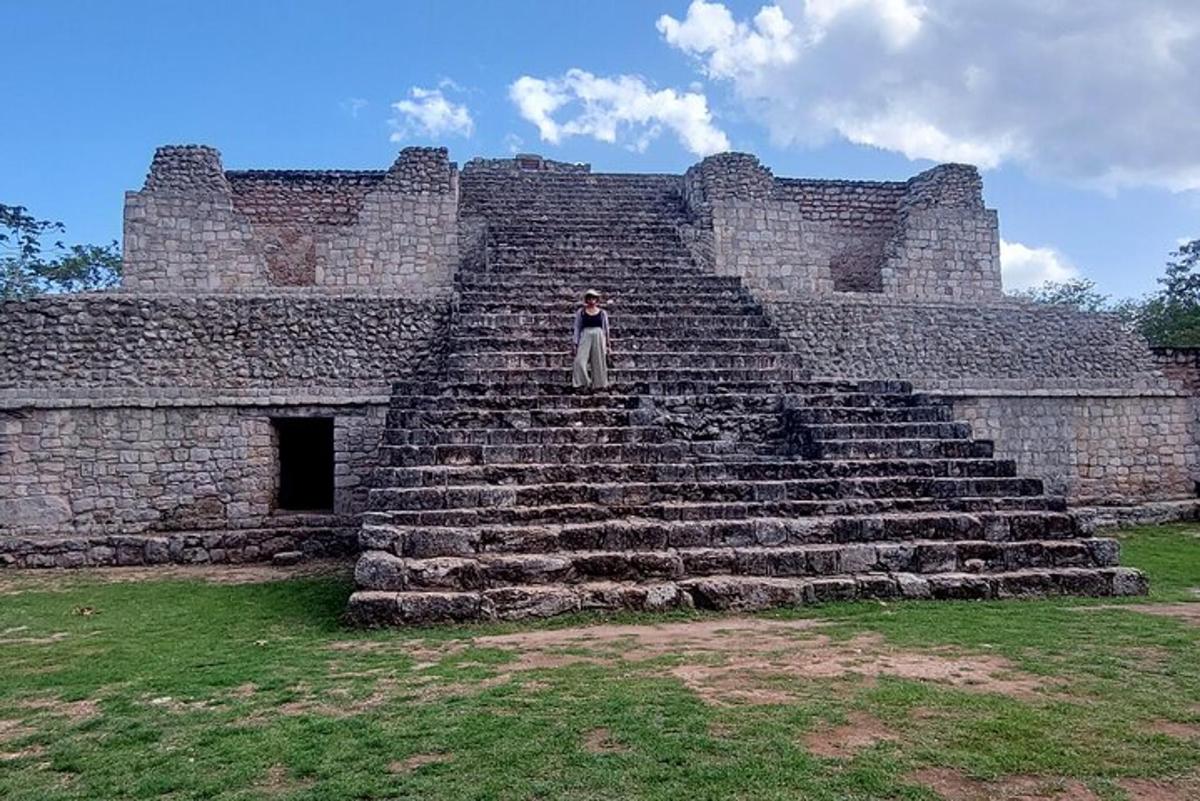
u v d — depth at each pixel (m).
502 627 7.45
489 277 15.10
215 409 13.66
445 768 4.23
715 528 8.61
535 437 10.20
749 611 7.86
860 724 4.73
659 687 5.44
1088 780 4.02
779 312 15.58
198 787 4.13
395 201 16.36
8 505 13.09
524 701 5.20
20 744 4.88
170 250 15.67
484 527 8.52
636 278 15.16
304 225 18.06
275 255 17.92
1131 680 5.51
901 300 16.19
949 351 15.80
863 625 7.13
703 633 7.03
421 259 16.31
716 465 9.62
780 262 17.31
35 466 13.22
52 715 5.41
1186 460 16.28
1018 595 8.34
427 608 7.61
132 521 13.33
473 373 11.91
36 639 7.79
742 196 17.31
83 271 27.28
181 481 13.49
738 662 6.05
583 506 8.89
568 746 4.45
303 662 6.43
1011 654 6.14
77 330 13.73
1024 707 4.99
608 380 12.07
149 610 9.08
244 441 13.69
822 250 17.55
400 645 6.91
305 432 16.69
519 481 9.38
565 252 16.19
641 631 7.17
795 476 9.72
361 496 13.83
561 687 5.48
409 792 3.97
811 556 8.41
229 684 5.88
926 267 17.66
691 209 18.22
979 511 9.24
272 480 13.84
